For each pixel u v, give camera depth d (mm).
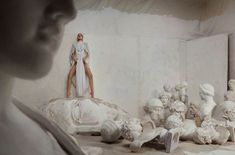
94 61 4426
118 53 4543
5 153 473
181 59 4859
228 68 4289
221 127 3010
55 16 422
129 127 2881
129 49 4594
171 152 2623
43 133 581
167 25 4871
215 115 3484
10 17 393
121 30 4625
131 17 4676
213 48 4332
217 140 2975
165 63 4770
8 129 498
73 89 4262
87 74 4254
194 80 4684
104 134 3076
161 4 4801
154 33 4801
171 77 4793
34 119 622
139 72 4633
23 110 620
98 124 3680
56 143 599
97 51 4441
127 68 4582
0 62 425
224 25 4453
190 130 3102
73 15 440
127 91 4570
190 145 2920
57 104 3754
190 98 4707
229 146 2904
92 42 4422
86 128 3648
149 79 4684
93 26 4465
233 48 4223
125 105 4551
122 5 4602
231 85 3750
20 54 416
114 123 3094
